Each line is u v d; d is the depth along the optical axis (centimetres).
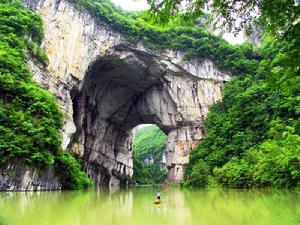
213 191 2320
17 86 2227
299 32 526
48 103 2391
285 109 2741
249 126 3047
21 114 2100
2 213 992
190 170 3488
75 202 1464
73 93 3506
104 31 3788
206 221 888
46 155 2097
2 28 2702
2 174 1858
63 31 3366
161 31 4038
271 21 568
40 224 821
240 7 576
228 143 3145
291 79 609
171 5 570
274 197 1486
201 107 4044
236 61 4050
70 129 3162
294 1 520
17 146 1930
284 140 2139
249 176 2306
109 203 1502
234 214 1009
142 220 934
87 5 3672
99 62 3906
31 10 3228
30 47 2780
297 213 968
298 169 1742
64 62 3288
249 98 3192
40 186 2120
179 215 1040
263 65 3628
